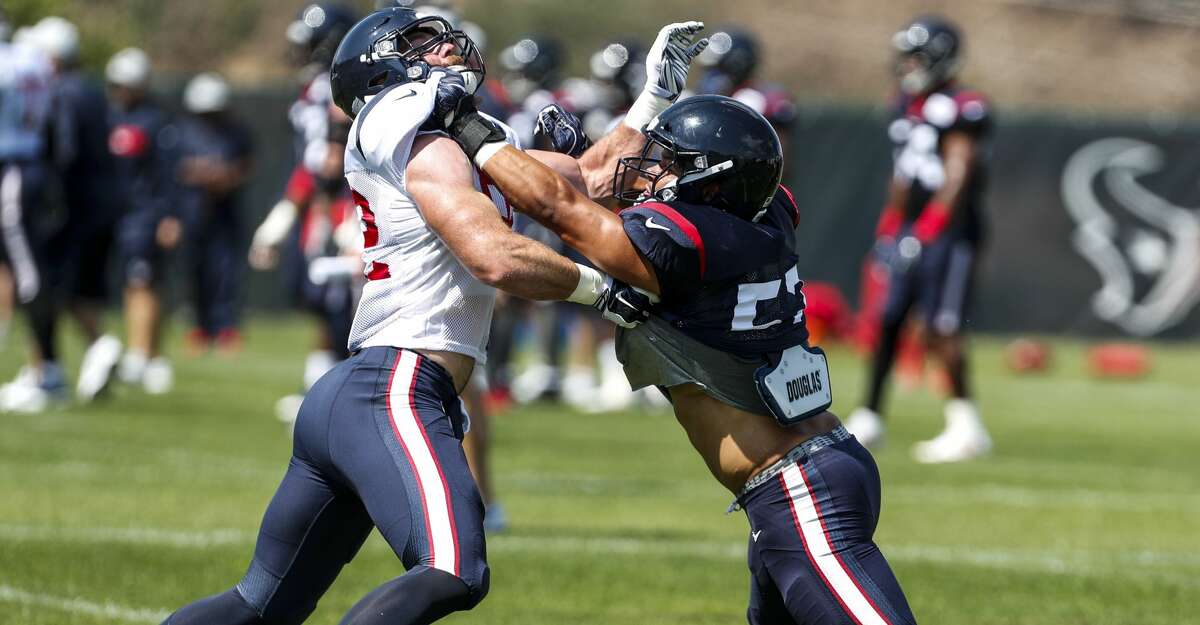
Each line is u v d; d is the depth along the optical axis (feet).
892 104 125.70
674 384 45.39
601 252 43.39
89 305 138.41
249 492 92.73
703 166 44.42
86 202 135.13
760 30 423.23
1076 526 91.04
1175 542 86.53
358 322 44.98
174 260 249.55
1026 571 75.56
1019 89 416.26
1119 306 253.44
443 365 44.06
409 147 43.50
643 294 44.27
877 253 124.26
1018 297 252.83
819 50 422.41
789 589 44.45
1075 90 417.28
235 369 179.32
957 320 121.60
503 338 152.15
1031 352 217.97
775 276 45.19
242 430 122.83
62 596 63.41
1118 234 253.44
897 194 122.93
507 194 43.73
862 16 434.71
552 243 121.19
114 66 161.38
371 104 44.32
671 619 62.95
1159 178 252.62
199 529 79.87
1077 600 68.74
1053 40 429.38
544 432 132.77
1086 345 252.62
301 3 404.57
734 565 74.74
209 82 204.74
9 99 126.52
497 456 115.65
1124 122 252.42
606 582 69.97
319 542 44.57
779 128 118.93
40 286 130.31
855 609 43.39
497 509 81.76
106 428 120.06
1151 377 213.05
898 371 207.72
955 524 90.33
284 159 250.16
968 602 67.77
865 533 44.60
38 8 269.64
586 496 96.89
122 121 158.30
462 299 44.19
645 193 47.32
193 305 206.49
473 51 47.73
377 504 42.11
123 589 65.26
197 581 67.26
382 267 44.52
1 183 127.95
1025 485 108.47
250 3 400.88
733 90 121.39
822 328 237.04
